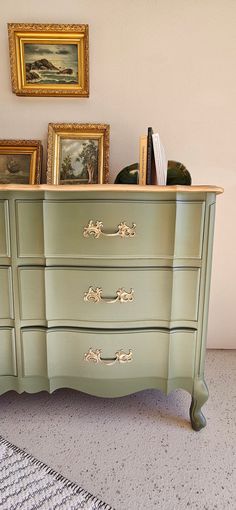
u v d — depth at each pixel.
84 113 1.40
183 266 0.99
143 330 1.03
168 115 1.42
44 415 1.16
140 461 0.94
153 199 0.95
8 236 0.97
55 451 0.98
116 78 1.38
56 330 1.03
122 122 1.41
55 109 1.40
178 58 1.38
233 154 1.46
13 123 1.40
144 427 1.10
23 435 1.05
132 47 1.36
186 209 0.96
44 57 1.34
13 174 1.38
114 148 1.42
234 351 1.62
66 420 1.13
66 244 0.97
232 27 1.35
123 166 1.43
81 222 0.96
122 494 0.83
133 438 1.04
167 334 1.03
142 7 1.33
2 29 1.33
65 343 1.04
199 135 1.44
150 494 0.84
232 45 1.37
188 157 1.45
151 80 1.39
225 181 1.48
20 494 0.82
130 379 1.06
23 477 0.87
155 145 1.08
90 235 0.96
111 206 0.95
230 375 1.41
